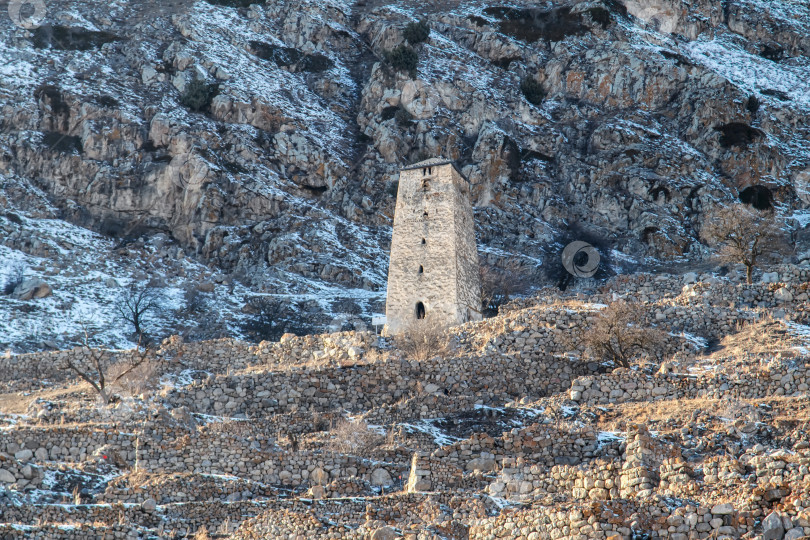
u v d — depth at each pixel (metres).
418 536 97.25
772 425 117.12
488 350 196.12
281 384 187.88
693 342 187.88
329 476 143.12
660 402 152.00
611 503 88.56
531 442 128.50
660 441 112.06
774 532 78.75
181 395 186.38
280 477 144.75
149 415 165.50
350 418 173.00
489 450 129.12
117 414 170.38
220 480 138.12
